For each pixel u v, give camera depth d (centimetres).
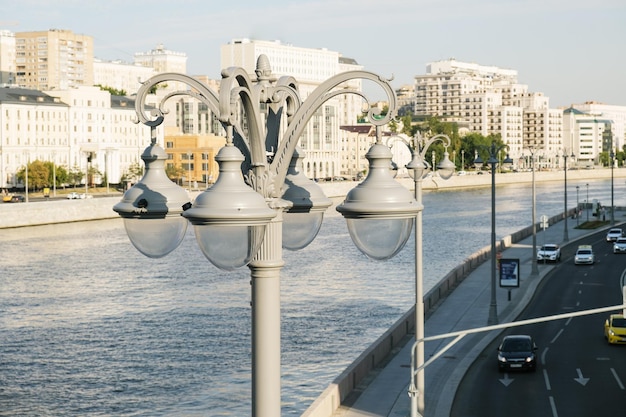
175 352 6406
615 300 7406
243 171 1008
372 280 9769
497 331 5922
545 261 10094
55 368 6012
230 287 9269
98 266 10988
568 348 5484
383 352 4891
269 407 1025
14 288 9256
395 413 3800
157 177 1039
